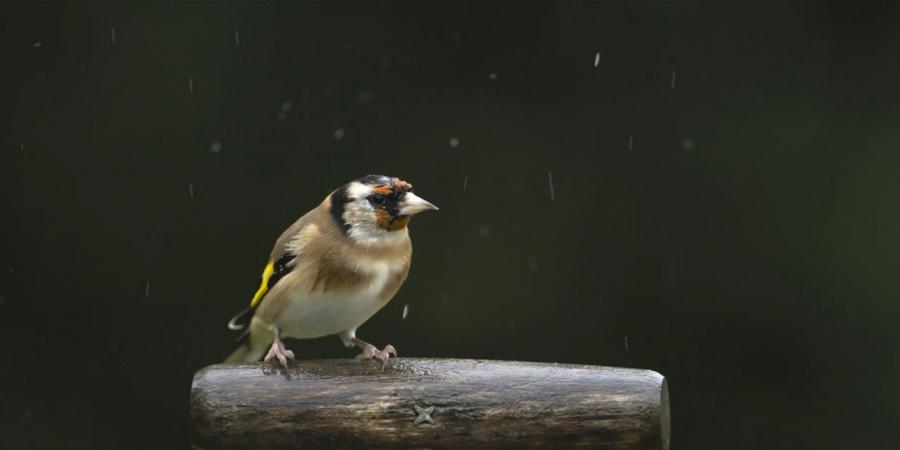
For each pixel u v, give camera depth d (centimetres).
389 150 1391
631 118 1398
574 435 646
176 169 1355
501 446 651
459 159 1398
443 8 1408
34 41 1341
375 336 1367
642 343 1369
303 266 777
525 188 1396
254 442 660
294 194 1370
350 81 1398
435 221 1391
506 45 1410
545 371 656
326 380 662
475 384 654
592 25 1406
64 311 1327
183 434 1326
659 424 642
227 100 1376
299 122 1378
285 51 1386
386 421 653
